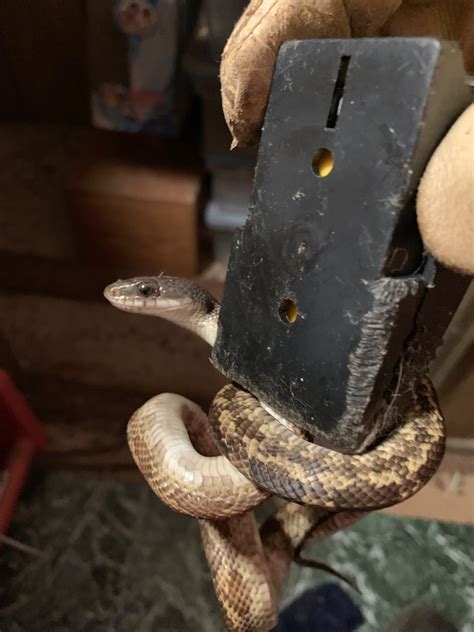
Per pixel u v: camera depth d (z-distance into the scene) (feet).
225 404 0.51
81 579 1.03
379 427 0.44
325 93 0.37
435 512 1.10
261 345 0.45
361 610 0.97
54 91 1.33
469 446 1.12
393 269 0.35
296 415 0.43
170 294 0.64
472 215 0.29
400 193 0.33
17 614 0.99
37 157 1.42
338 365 0.39
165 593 1.01
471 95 0.33
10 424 1.10
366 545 1.05
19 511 1.12
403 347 0.38
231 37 0.40
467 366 0.93
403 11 0.45
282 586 0.98
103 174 1.26
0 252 1.37
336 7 0.39
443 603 0.98
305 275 0.40
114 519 1.11
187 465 0.57
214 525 0.71
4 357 1.18
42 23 1.15
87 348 1.30
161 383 1.25
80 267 1.36
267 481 0.46
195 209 1.24
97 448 1.20
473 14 0.47
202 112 1.16
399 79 0.32
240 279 0.45
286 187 0.40
